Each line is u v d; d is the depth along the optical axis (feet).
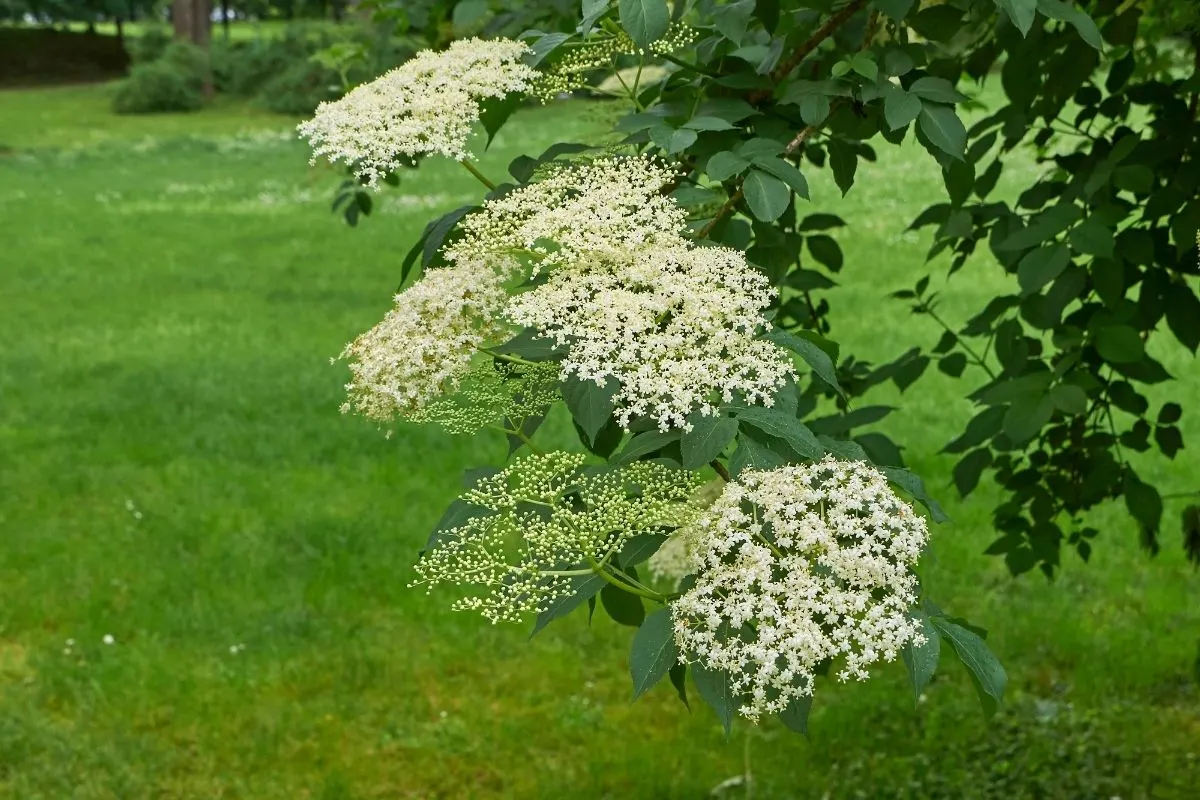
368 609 20.39
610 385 6.08
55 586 20.94
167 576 21.29
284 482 25.50
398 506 24.16
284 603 20.40
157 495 24.81
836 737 17.12
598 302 6.26
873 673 18.66
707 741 17.38
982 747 16.72
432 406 6.95
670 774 16.55
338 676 18.63
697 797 16.11
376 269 46.98
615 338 6.16
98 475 25.90
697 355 6.17
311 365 34.17
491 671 18.93
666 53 8.39
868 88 7.82
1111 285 10.99
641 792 16.17
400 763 16.85
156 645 19.10
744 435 6.26
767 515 5.70
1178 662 18.69
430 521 23.47
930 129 7.57
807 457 5.93
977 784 15.97
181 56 110.01
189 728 17.38
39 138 91.97
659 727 17.76
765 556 5.59
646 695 18.48
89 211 60.54
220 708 17.67
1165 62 13.88
